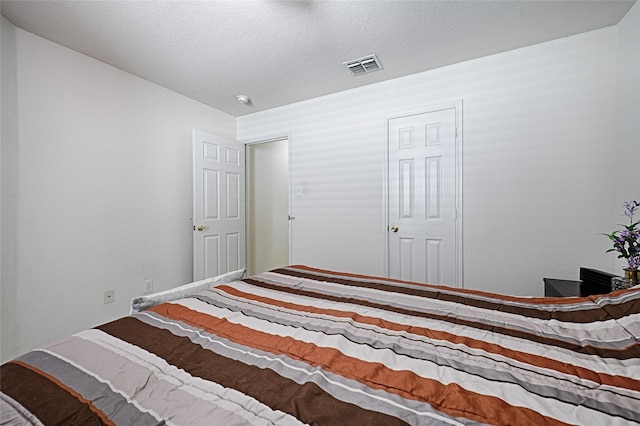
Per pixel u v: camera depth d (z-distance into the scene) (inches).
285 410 23.0
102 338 35.0
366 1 66.4
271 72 101.4
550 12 70.5
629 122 69.9
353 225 116.7
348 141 117.1
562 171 82.1
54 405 23.1
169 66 96.5
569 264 81.6
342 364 30.2
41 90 79.1
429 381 26.9
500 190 90.0
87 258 89.8
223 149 133.6
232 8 68.5
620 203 73.5
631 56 69.2
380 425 21.3
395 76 105.0
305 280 64.7
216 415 22.3
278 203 176.6
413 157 104.0
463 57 91.9
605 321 36.6
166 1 66.0
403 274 106.4
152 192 109.0
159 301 49.4
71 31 76.8
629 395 24.1
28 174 76.8
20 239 75.2
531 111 85.5
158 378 27.4
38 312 78.7
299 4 67.2
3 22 71.2
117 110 97.7
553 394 24.4
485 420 21.6
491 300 50.2
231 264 136.6
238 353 32.6
